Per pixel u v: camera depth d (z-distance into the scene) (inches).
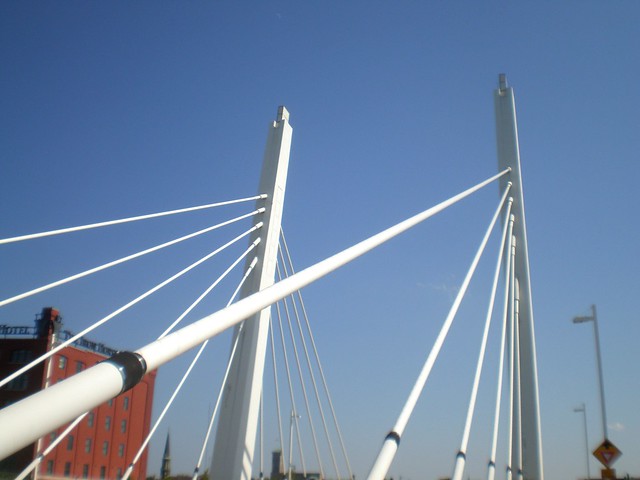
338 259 443.8
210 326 309.4
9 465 1798.7
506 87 859.4
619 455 737.0
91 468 2046.0
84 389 235.3
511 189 807.7
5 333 2037.4
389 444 391.5
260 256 750.5
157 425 606.2
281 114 832.9
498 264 697.0
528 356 722.2
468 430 508.7
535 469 671.8
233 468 665.6
